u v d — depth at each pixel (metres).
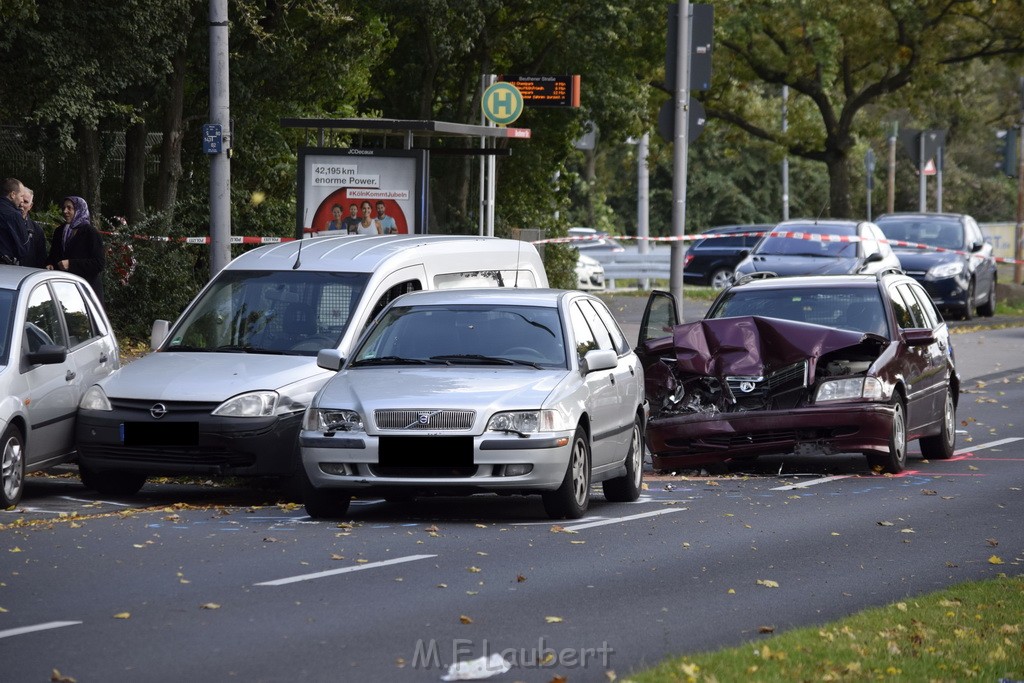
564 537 31.84
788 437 42.56
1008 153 126.94
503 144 97.44
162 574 27.17
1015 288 128.25
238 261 42.09
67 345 38.91
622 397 37.72
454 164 97.31
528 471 33.03
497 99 80.06
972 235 105.75
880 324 46.22
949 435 48.12
